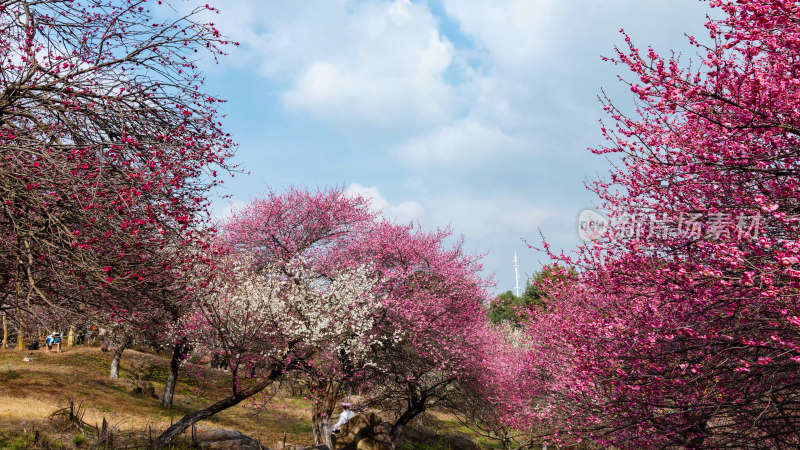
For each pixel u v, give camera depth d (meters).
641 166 8.66
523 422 18.86
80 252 10.04
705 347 7.43
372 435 20.75
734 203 7.36
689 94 6.47
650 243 8.44
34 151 9.59
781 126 6.17
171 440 15.53
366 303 21.38
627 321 9.27
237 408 28.22
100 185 9.92
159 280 12.28
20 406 18.77
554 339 14.87
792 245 5.34
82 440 15.40
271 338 18.91
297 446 19.20
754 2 5.72
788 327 6.45
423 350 22.28
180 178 10.79
